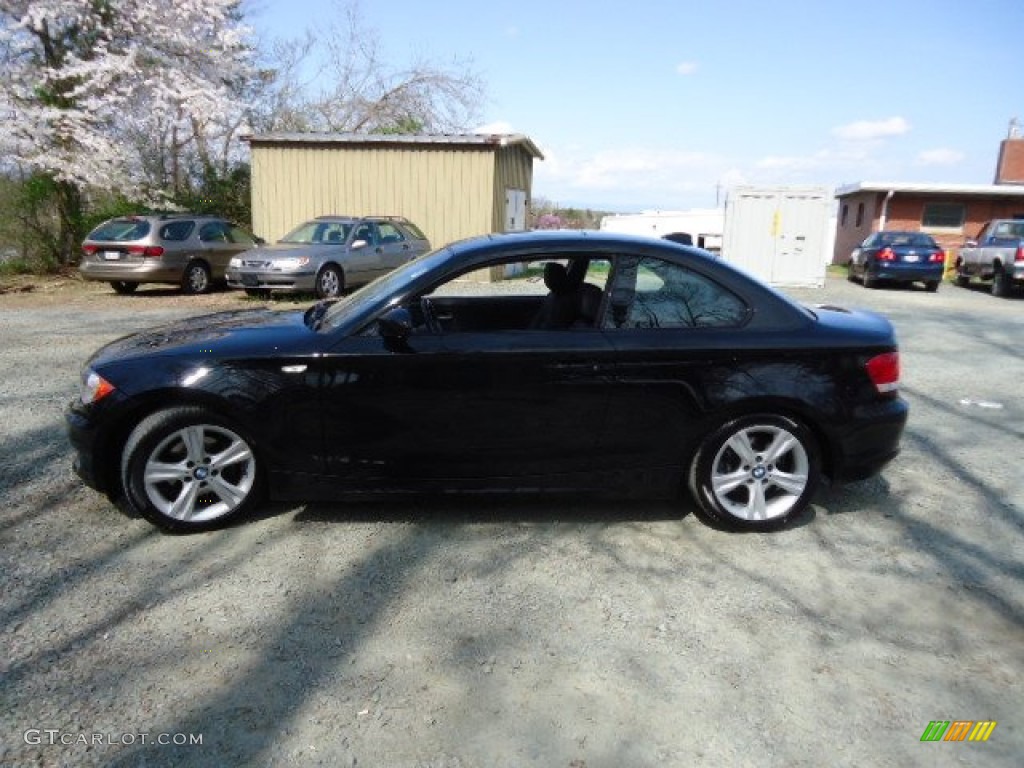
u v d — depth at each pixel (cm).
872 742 253
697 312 399
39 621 312
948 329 1183
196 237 1443
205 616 319
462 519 418
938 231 2636
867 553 388
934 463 527
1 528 396
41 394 664
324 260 1318
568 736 253
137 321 1096
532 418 388
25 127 1691
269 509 427
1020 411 671
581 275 415
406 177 1700
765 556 383
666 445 396
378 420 386
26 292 1457
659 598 340
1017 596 349
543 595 341
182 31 1920
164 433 380
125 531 395
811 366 395
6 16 1720
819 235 1934
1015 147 3188
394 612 325
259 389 381
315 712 262
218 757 241
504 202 1791
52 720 255
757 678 285
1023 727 262
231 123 2112
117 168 1823
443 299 484
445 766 239
